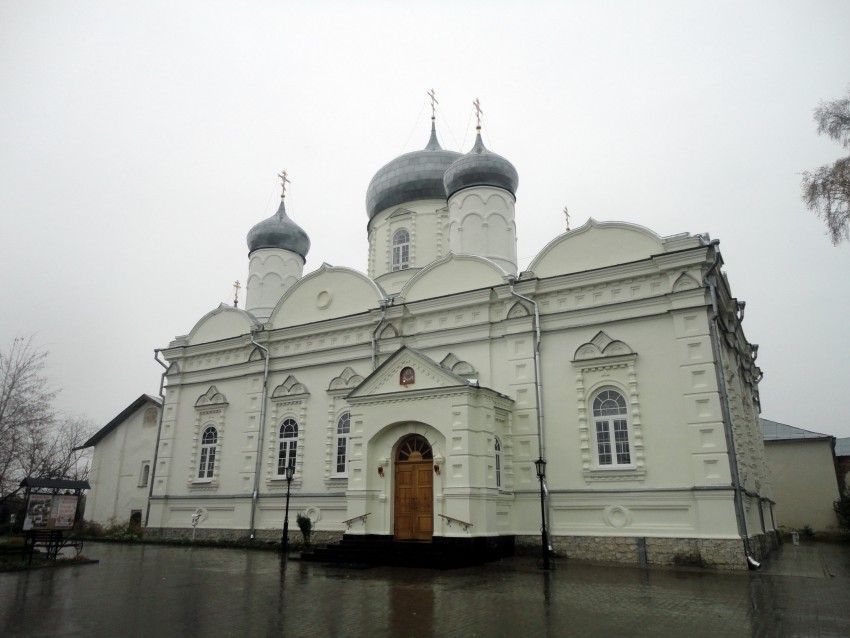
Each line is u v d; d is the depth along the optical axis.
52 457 38.75
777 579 14.16
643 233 19.77
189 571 15.95
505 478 19.33
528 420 19.80
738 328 23.36
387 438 19.34
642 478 17.86
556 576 14.55
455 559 16.22
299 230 33.31
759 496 22.48
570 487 18.73
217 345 27.91
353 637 8.60
